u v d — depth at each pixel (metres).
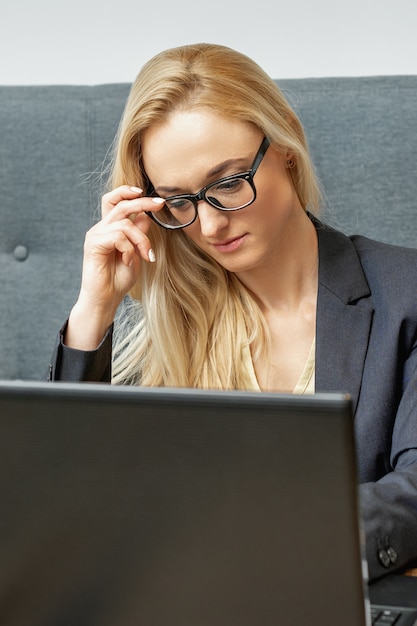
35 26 2.95
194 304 2.06
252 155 1.80
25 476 0.99
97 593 1.00
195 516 0.96
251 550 0.95
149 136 1.82
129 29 2.93
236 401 0.93
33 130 2.69
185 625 0.99
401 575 1.44
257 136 1.81
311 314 2.05
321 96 2.57
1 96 2.71
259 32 2.87
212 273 2.06
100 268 1.99
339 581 0.94
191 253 2.03
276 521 0.94
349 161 2.55
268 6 2.85
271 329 2.07
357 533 0.93
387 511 1.49
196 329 2.08
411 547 1.48
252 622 0.97
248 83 1.83
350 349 1.93
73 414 0.97
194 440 0.94
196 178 1.79
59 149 2.68
